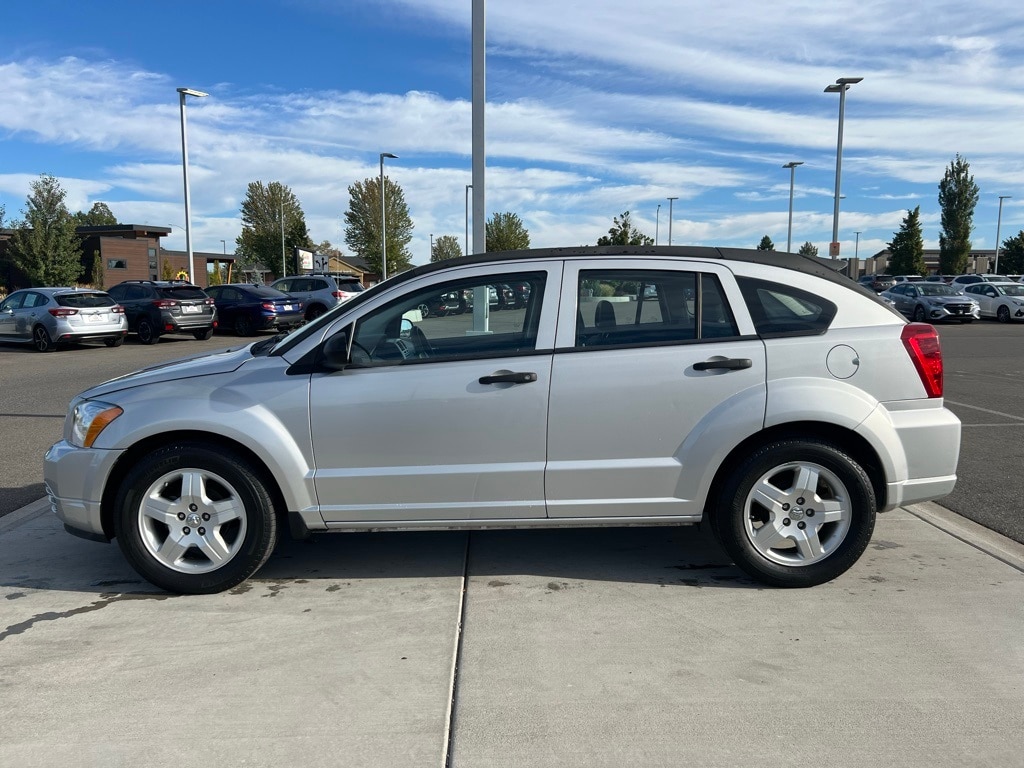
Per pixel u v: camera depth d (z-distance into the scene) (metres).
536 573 4.38
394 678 3.23
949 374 12.96
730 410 3.98
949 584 4.16
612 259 4.13
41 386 12.20
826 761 2.67
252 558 4.07
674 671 3.27
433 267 4.19
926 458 4.07
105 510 4.11
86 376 13.45
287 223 71.75
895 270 62.91
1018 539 4.89
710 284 4.11
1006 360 15.09
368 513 4.07
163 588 4.11
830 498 4.09
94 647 3.53
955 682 3.16
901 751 2.72
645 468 4.03
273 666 3.34
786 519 4.09
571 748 2.75
